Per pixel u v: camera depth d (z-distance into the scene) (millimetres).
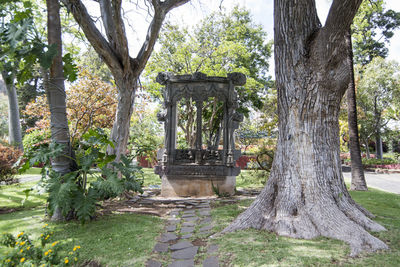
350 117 8922
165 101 8258
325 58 3717
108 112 12422
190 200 7172
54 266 2607
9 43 4227
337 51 3646
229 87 8211
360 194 7246
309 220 3510
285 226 3488
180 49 14766
